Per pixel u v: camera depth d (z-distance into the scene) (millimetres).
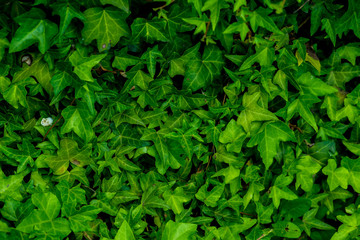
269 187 1945
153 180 1777
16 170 1614
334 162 1895
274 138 1695
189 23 1457
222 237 1833
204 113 1721
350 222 1967
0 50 1358
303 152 1962
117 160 1718
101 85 1562
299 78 1730
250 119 1698
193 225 1472
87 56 1479
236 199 1832
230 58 1639
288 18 1661
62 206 1521
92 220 1716
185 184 1841
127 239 1434
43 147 1572
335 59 1821
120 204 1802
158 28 1488
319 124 1876
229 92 1698
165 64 1615
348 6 1626
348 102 1854
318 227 2020
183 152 1729
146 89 1609
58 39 1363
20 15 1264
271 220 1943
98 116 1579
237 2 1414
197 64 1630
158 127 1843
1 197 1514
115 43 1451
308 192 2010
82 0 1326
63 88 1426
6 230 1431
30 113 1569
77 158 1629
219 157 1802
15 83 1441
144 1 1442
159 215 1846
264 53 1615
